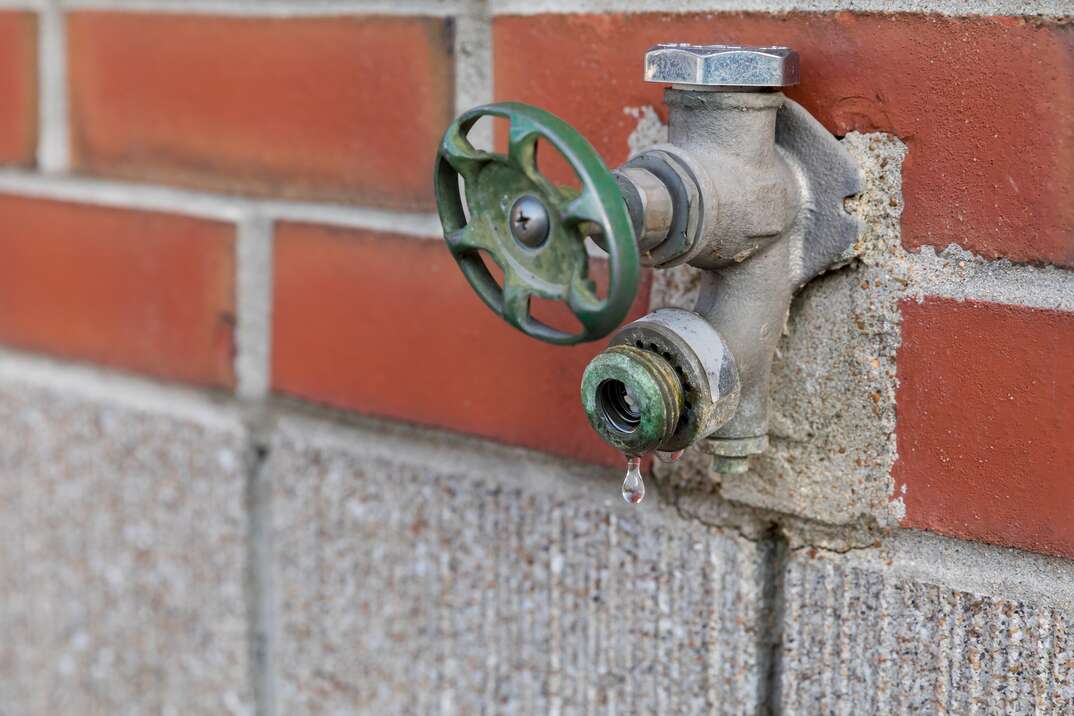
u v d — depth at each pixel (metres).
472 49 1.08
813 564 1.04
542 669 1.10
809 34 1.02
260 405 1.15
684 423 1.00
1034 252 1.00
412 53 1.09
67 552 1.22
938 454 1.02
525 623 1.10
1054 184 1.00
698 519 1.06
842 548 1.04
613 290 0.97
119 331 1.18
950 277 1.01
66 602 1.22
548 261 0.98
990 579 1.02
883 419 1.03
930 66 1.01
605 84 1.05
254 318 1.15
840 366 1.03
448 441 1.11
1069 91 0.99
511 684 1.10
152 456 1.18
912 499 1.03
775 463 1.04
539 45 1.06
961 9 1.00
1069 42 0.99
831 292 1.03
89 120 1.17
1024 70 1.00
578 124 1.06
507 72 1.07
